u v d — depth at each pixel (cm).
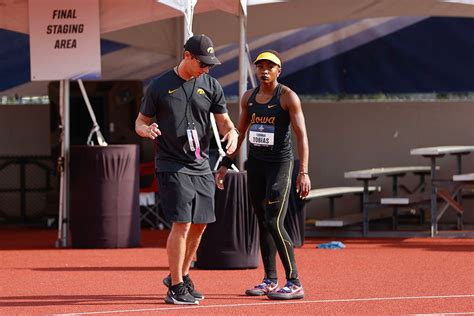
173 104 2048
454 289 2311
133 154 3488
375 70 4603
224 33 4316
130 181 3484
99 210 3447
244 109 2233
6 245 3631
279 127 2169
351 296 2195
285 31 4478
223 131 2119
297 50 4619
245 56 3030
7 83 4566
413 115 4478
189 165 2058
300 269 2752
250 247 2752
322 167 4541
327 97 4700
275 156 2172
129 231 3478
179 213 2038
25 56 4547
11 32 4506
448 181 3797
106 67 4575
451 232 3828
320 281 2475
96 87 4456
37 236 4053
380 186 4475
